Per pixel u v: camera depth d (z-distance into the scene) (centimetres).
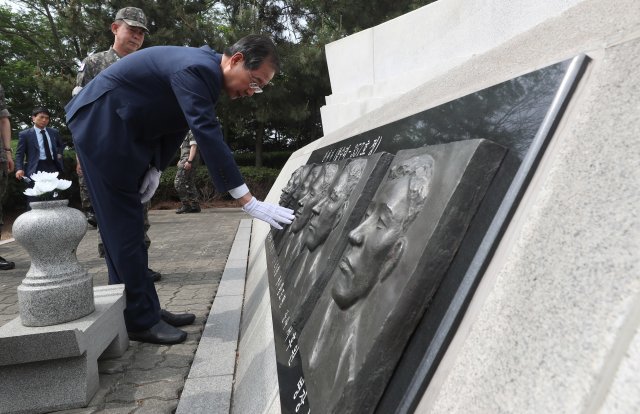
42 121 796
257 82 242
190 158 1120
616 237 67
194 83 226
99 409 203
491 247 94
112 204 259
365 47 588
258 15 1529
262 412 154
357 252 123
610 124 85
